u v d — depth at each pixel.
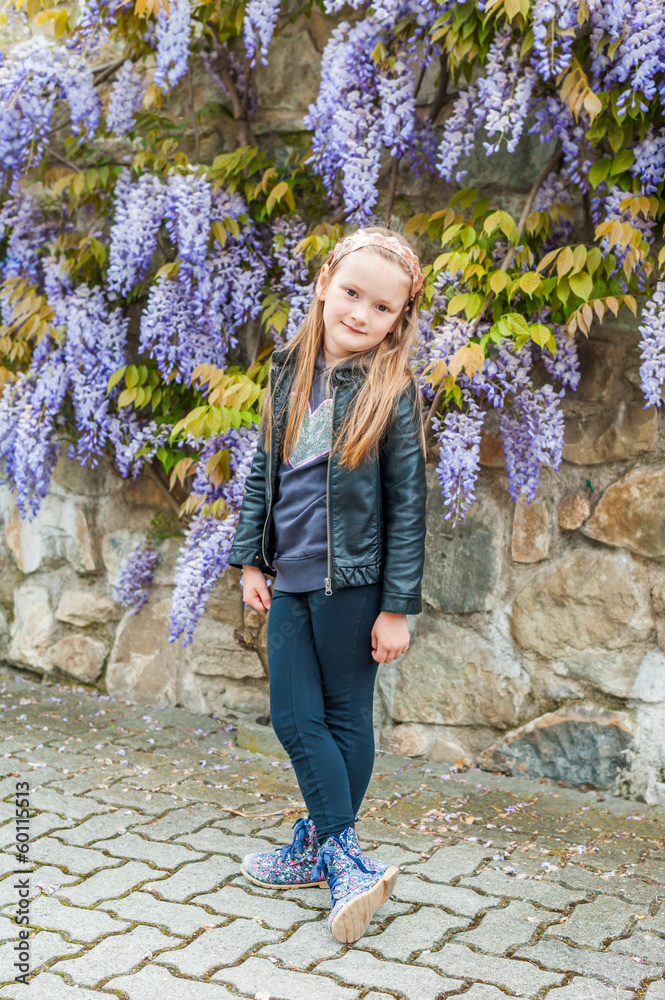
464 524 3.03
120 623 3.70
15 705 3.52
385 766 3.03
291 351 2.09
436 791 2.81
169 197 3.10
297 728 1.96
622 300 2.54
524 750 2.96
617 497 2.80
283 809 2.59
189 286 3.13
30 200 3.69
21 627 3.93
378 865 1.96
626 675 2.81
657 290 2.55
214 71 3.34
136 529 3.66
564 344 2.75
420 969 1.79
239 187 3.28
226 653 3.45
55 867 2.16
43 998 1.63
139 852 2.27
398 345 2.00
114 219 3.45
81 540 3.75
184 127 3.44
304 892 2.10
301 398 2.00
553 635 2.91
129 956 1.78
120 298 3.59
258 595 2.14
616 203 2.61
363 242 1.91
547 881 2.21
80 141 3.67
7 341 3.54
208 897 2.05
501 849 2.39
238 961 1.79
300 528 1.98
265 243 3.31
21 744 3.04
